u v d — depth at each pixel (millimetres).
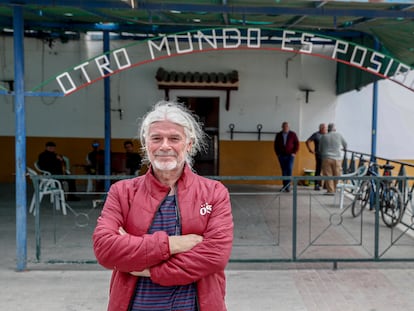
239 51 10219
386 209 6379
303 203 8172
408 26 5672
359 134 10703
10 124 10195
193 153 1976
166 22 6109
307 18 5707
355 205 7488
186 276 1728
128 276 1827
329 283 4070
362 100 10633
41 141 10273
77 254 4934
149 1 4406
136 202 1851
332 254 5043
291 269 4426
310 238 5633
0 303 3594
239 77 10273
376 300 3713
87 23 7117
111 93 10219
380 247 5355
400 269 4430
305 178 4285
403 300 3711
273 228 6285
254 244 5441
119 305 1829
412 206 5984
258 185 10398
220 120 10375
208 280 1843
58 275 4207
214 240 1783
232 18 5824
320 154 8953
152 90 10211
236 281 4094
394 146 10750
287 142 9234
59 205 7371
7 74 9938
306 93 10383
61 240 5520
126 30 7316
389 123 10711
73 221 6547
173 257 1742
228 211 1876
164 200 1854
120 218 1849
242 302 3652
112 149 10352
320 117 10484
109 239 1735
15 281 4055
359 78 8500
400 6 4391
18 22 4094
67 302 3627
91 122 10273
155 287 1811
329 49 10242
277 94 10352
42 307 3531
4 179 10312
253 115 10383
